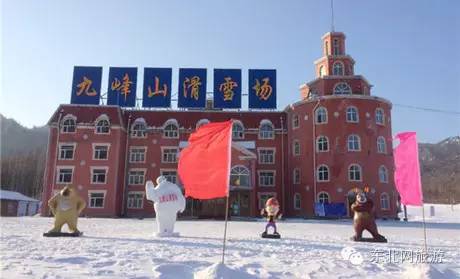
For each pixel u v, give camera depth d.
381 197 35.50
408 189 11.97
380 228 24.83
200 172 8.84
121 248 11.98
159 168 40.34
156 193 16.69
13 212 50.25
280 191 40.16
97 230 20.16
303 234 19.12
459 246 14.33
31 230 18.84
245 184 36.69
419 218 45.09
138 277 7.36
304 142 38.16
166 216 16.62
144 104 41.06
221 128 8.88
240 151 37.12
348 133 36.25
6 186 73.19
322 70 42.62
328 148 36.38
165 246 12.70
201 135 9.00
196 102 40.91
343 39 43.00
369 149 36.09
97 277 7.29
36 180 76.88
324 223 29.62
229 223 28.33
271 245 13.70
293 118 40.19
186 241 14.37
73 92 40.84
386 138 37.34
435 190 90.00
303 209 37.06
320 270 8.67
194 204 38.81
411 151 12.05
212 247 12.79
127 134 41.19
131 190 40.00
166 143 40.94
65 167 38.47
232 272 6.95
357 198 16.02
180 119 41.75
